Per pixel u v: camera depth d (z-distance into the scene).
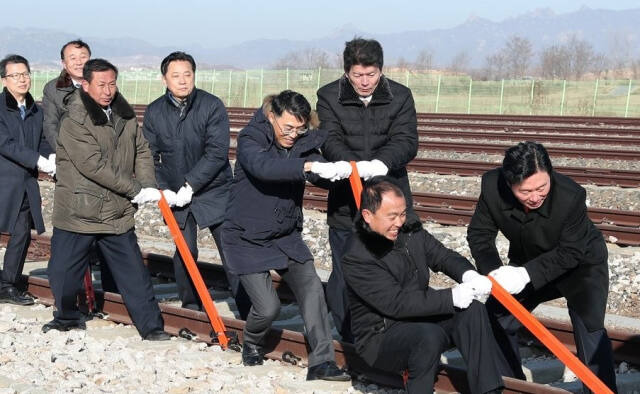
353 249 4.85
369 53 5.81
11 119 7.44
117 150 6.57
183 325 6.97
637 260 9.02
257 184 5.78
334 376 5.67
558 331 6.48
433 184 14.66
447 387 5.44
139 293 6.82
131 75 48.50
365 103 6.01
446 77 45.03
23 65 7.42
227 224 5.94
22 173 7.56
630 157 17.17
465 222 11.20
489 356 4.78
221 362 6.18
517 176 4.66
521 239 5.10
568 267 4.95
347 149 6.04
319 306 5.80
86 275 7.39
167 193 6.81
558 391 4.96
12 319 7.34
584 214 4.94
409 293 4.81
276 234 5.84
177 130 6.94
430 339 4.71
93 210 6.62
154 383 5.66
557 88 43.09
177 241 6.54
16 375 5.79
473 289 4.74
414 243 4.94
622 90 43.28
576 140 20.66
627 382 5.76
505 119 29.62
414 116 6.12
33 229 10.97
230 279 7.10
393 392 5.56
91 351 6.33
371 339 4.98
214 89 46.78
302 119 5.52
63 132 6.48
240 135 5.72
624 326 7.13
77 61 7.23
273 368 6.05
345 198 6.14
